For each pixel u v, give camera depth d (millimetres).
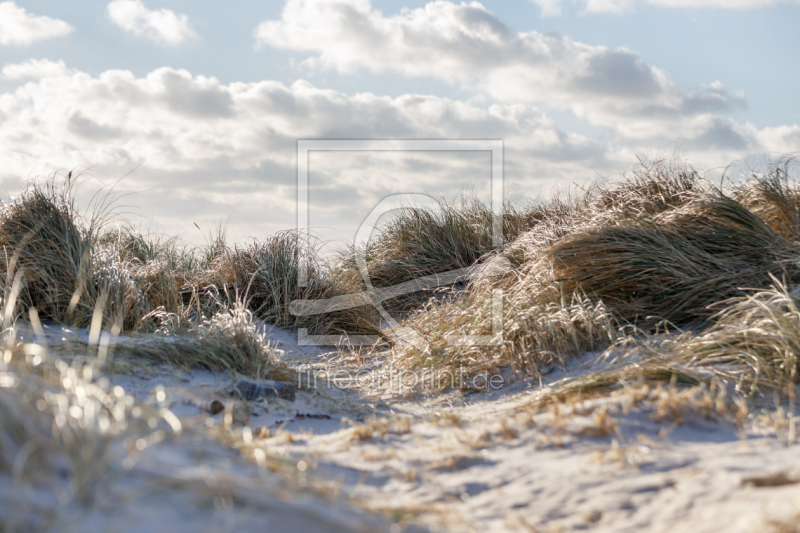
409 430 3334
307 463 2562
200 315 6297
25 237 4859
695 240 5262
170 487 1670
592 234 5430
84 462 1602
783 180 6059
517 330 4875
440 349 5234
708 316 4547
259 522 1576
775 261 4832
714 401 3039
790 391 3160
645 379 3465
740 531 1703
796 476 2010
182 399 3770
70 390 2066
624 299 5035
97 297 5066
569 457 2584
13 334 3561
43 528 1385
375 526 1799
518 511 2117
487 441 2938
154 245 8883
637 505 2039
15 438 1680
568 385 3650
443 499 2291
